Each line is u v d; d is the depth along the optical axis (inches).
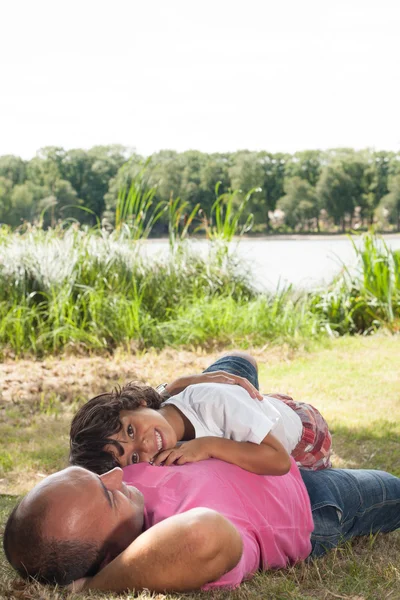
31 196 841.5
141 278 385.7
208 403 102.9
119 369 291.6
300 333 360.8
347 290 412.2
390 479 117.0
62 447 187.2
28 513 82.4
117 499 86.4
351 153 1184.8
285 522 98.1
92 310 345.4
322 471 114.2
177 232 428.8
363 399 238.5
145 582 81.6
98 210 840.3
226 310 361.7
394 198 1145.4
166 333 348.2
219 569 82.7
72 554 82.2
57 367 295.4
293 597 90.9
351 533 113.4
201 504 89.7
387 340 356.2
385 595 94.5
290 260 546.9
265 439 98.9
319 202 1130.7
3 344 332.8
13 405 237.9
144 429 97.9
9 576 94.0
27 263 365.7
